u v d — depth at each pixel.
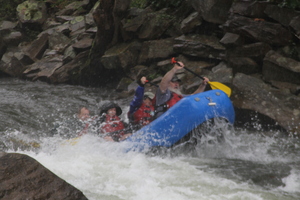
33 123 12.16
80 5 25.16
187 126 8.48
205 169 7.79
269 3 13.42
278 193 6.67
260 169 7.88
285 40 13.05
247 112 11.41
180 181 7.02
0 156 5.69
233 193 6.56
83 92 17.39
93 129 9.07
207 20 15.16
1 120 12.33
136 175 7.23
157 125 8.56
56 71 19.70
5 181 5.39
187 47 15.40
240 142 9.83
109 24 17.97
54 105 14.65
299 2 12.95
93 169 7.46
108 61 17.61
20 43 24.22
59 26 23.53
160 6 18.23
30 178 5.51
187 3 16.92
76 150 8.46
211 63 15.00
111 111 9.20
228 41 14.01
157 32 17.31
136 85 15.98
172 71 9.01
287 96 11.52
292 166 8.12
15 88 18.39
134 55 17.53
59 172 7.16
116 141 8.88
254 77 12.54
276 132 10.72
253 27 13.55
